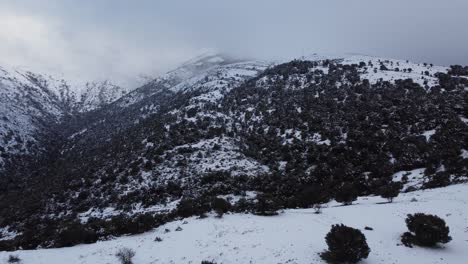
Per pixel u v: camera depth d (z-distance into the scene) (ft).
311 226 103.14
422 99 440.45
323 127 438.40
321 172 328.29
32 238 155.53
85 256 97.19
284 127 482.28
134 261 89.10
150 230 121.60
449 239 77.56
